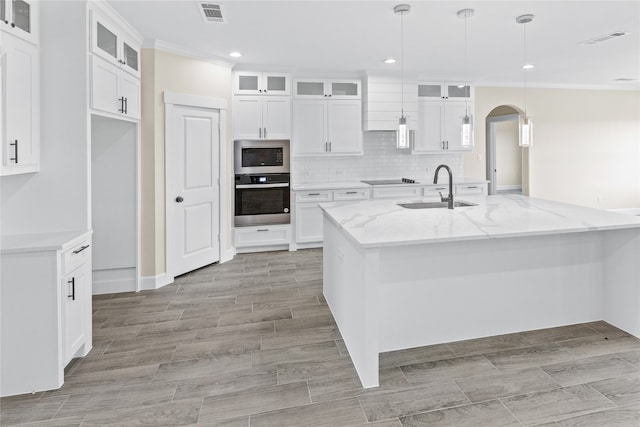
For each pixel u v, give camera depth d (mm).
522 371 2281
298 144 5430
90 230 2590
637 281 2646
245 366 2398
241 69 4957
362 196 5469
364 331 2137
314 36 3801
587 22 3506
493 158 7531
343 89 5555
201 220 4457
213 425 1854
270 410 1962
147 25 3395
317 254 5160
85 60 2557
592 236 2848
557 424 1820
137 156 3674
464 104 5961
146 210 3791
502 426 1814
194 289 3828
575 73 5742
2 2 2117
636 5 3125
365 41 3990
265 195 5172
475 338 2678
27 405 2021
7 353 2111
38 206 2523
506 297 2713
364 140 5988
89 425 1860
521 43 4125
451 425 1828
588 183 7188
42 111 2498
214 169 4613
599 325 2854
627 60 4926
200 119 4363
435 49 4324
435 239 2135
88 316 2572
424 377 2240
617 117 7223
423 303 2561
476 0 2998
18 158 2262
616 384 2137
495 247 2652
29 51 2371
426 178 6281
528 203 3422
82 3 2535
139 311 3281
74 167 2551
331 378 2254
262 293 3717
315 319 3105
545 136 6887
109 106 2961
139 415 1932
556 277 2799
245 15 3223
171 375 2299
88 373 2326
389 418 1887
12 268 2092
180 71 4078
